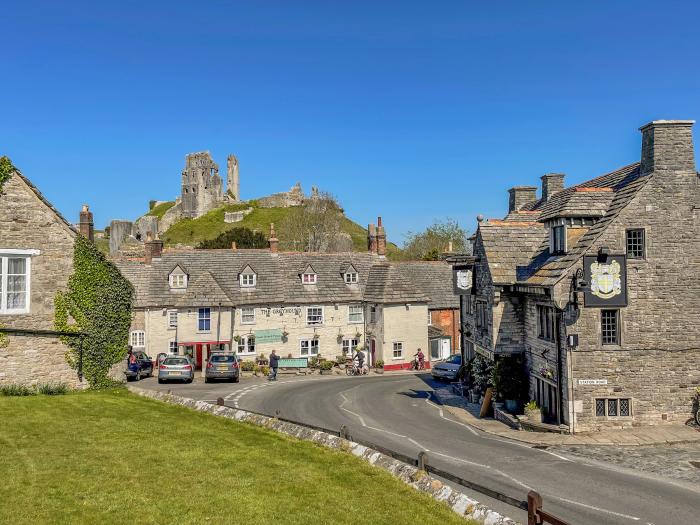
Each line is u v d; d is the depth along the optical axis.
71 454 15.23
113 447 16.14
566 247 25.58
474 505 12.00
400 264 60.25
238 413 20.92
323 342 53.06
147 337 48.62
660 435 22.42
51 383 25.83
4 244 25.34
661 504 14.88
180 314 48.09
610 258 23.44
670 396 23.61
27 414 19.97
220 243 92.06
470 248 93.62
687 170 24.06
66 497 12.05
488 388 28.12
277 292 52.19
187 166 144.75
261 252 54.97
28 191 25.95
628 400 23.59
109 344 27.50
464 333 37.56
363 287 55.12
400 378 44.59
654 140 24.06
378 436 22.95
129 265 50.62
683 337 23.72
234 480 13.64
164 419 20.30
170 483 13.23
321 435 17.45
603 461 19.22
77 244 26.80
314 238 96.44
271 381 41.91
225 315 49.16
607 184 29.52
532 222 30.61
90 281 26.98
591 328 23.45
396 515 11.80
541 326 26.34
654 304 23.70
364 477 14.14
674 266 23.81
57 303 26.25
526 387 27.50
